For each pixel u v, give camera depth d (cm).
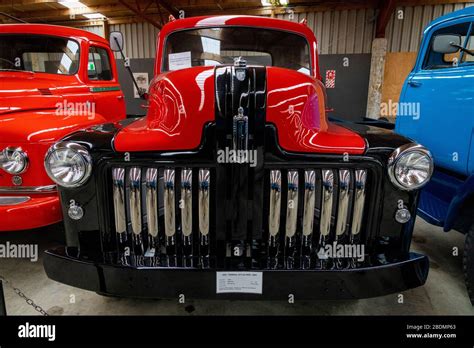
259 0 750
